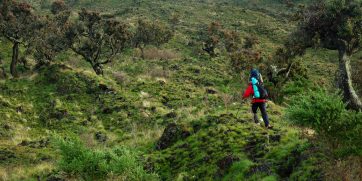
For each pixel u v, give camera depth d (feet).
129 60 162.91
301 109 30.25
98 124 82.99
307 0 349.82
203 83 130.11
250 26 265.34
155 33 188.55
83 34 132.57
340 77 67.82
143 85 107.86
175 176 39.83
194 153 42.86
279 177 31.65
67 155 39.68
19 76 117.19
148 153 50.44
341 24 69.97
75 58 157.17
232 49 196.75
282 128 42.29
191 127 51.01
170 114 78.33
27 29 128.77
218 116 51.06
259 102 39.37
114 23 133.59
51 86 102.78
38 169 53.11
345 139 28.94
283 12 321.73
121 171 38.09
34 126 84.48
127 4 335.88
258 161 35.27
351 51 72.38
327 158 29.63
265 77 93.04
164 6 321.73
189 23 268.21
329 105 29.12
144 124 78.23
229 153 38.78
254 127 44.32
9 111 88.28
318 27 73.41
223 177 35.58
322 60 189.37
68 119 86.17
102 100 94.94
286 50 99.66
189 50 199.00
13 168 55.77
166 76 135.85
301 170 30.37
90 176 38.60
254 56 137.08
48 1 324.80
